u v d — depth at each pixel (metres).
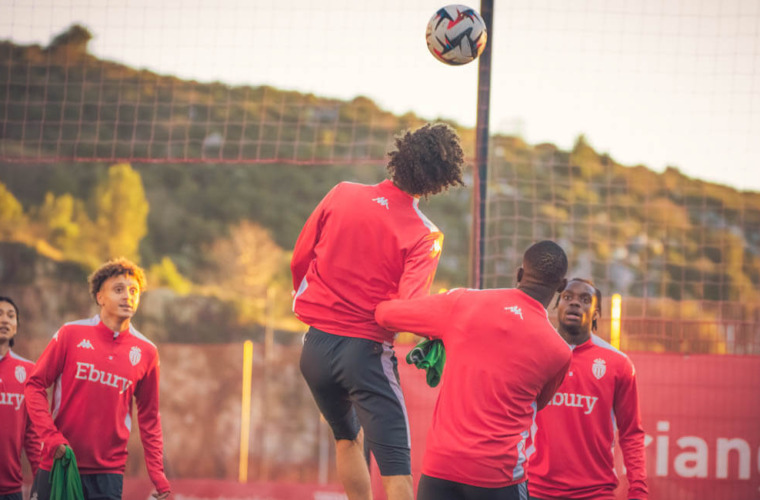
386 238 10.32
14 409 15.51
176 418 48.53
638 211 74.38
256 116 93.25
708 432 16.06
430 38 13.95
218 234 93.31
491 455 10.04
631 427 13.72
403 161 10.41
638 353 16.30
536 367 10.28
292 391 52.41
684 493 16.00
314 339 10.63
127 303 13.79
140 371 13.98
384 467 10.33
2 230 86.31
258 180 96.12
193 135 92.69
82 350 13.60
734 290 70.31
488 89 16.80
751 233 73.31
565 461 13.34
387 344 10.66
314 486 20.48
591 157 75.62
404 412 10.58
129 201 91.06
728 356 16.12
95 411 13.56
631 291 71.94
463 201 91.12
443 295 10.48
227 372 49.78
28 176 89.88
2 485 15.35
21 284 82.25
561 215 70.69
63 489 12.77
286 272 91.50
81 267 85.12
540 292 10.56
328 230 10.53
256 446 49.34
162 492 14.11
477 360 10.24
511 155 75.62
